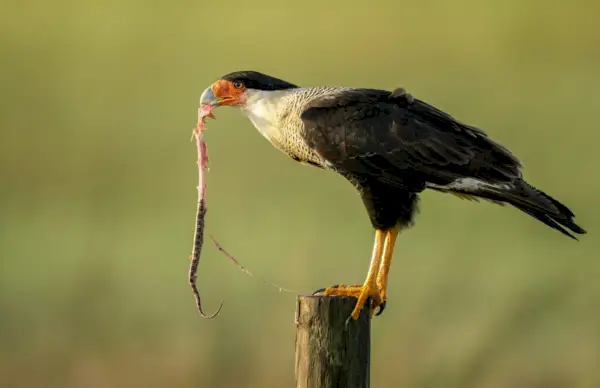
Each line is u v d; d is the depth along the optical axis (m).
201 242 8.05
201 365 12.71
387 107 8.72
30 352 13.33
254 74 9.15
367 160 8.59
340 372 7.03
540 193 8.52
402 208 8.74
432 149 8.54
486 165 8.56
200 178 8.38
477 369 12.45
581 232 8.41
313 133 8.70
